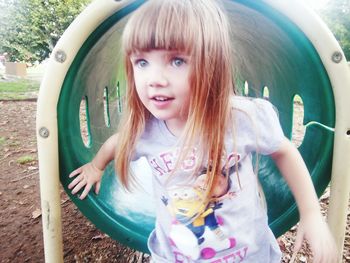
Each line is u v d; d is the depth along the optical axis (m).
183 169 1.01
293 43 1.05
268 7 0.94
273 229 1.23
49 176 1.02
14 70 6.83
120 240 1.25
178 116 0.95
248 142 0.98
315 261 0.91
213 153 0.96
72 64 0.99
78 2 7.98
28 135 3.19
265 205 1.17
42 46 8.27
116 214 1.25
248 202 1.05
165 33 0.83
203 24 0.87
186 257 1.09
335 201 1.04
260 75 1.54
